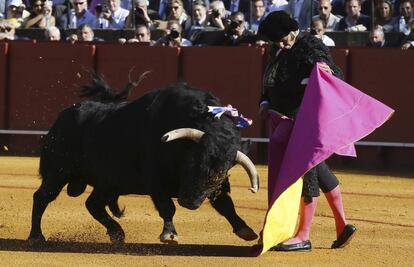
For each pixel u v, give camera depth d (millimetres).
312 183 15008
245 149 14320
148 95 15188
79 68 31234
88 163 15781
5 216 18938
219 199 14648
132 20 34688
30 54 31500
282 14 14906
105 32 33906
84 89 16344
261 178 25812
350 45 31906
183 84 15000
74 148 15898
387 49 29750
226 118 14078
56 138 16047
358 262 14383
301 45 14672
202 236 16719
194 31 32875
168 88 14953
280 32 14844
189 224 18031
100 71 31078
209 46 30641
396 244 16250
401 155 29906
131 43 31031
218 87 30625
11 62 31625
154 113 14758
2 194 22047
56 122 16188
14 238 16562
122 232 16141
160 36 33812
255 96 30406
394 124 29812
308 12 33625
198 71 30703
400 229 18031
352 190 23953
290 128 14773
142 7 34625
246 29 32625
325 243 16109
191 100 14453
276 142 14844
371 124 14242
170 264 13922
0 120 31734
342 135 14078
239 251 15148
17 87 31609
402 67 29703
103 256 14633
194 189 13742
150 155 14703
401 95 29750
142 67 30906
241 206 20750
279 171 14578
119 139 15219
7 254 14758
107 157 15398
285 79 14750
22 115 31656
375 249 15625
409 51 29656
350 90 14406
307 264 14094
